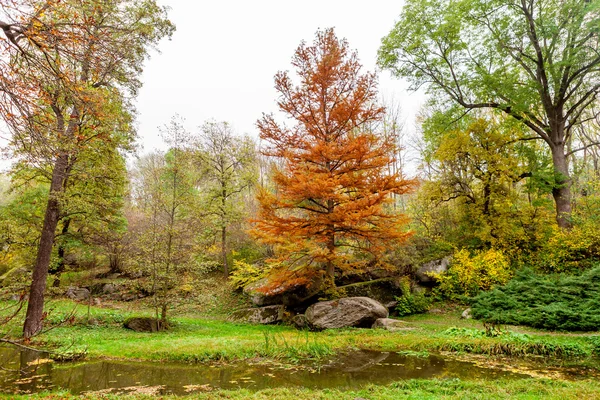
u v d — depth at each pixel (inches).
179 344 414.9
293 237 536.4
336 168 572.7
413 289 719.7
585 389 249.6
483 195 812.6
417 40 753.6
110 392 271.4
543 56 762.2
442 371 321.1
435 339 422.0
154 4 490.3
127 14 456.8
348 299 569.9
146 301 816.9
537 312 501.0
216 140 985.5
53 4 171.8
